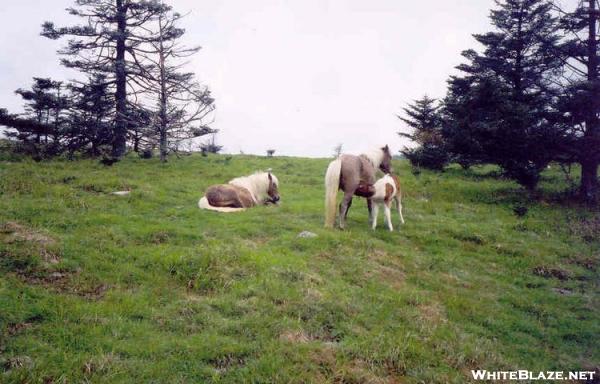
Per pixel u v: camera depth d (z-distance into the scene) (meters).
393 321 7.28
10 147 23.94
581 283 10.70
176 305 6.93
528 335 7.89
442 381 5.89
